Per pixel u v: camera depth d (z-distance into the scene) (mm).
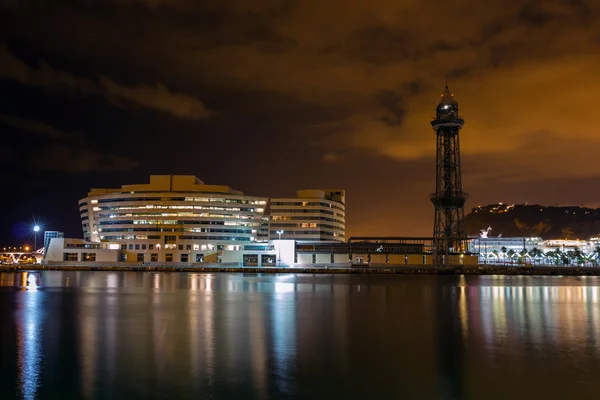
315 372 43688
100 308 84125
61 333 60312
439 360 47906
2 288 125750
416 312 81625
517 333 62188
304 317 74562
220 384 40281
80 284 141125
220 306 87438
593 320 73250
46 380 41219
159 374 42750
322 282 159875
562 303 97375
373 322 70312
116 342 55125
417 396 37906
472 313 80812
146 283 146375
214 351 50875
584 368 45062
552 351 51750
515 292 125875
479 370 44531
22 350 51188
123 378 41656
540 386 40125
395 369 44844
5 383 40406
